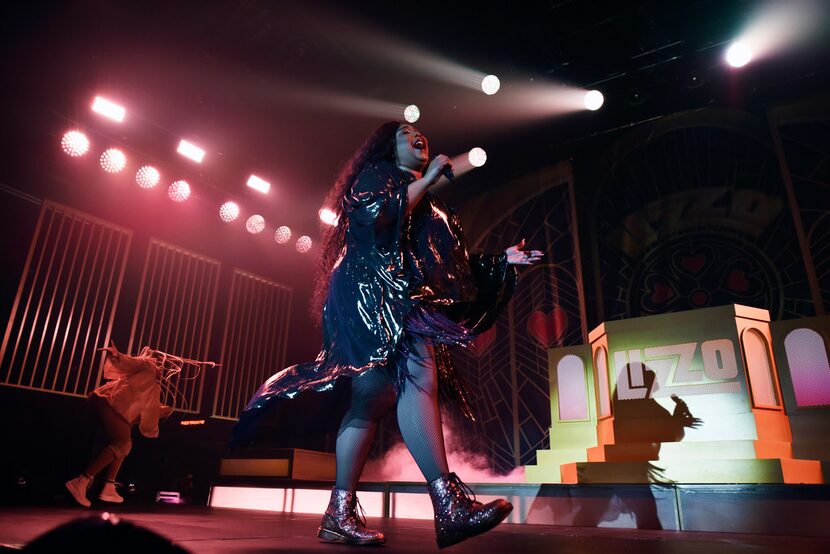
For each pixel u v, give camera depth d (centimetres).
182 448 558
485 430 598
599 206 641
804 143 551
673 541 166
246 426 150
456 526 122
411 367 140
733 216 564
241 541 145
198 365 594
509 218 693
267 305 679
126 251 559
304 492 372
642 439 309
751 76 573
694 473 262
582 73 605
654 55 579
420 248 152
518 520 269
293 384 146
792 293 513
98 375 514
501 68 610
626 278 598
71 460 484
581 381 375
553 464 354
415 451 135
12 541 123
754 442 271
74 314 511
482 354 632
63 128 502
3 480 446
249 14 516
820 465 266
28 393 470
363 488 329
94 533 49
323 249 178
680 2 531
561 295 625
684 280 568
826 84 558
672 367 312
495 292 171
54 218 512
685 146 611
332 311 153
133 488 512
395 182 153
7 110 471
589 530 224
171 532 171
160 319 575
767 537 190
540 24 564
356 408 157
